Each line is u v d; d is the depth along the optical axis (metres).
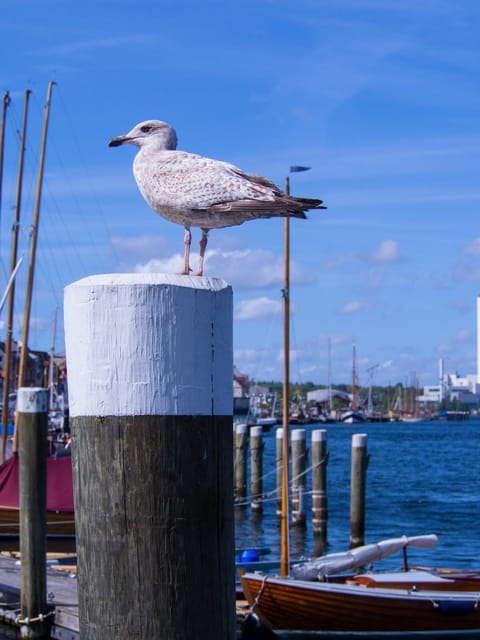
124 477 2.67
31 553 12.68
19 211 30.80
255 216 3.94
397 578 15.60
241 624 14.65
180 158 4.14
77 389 2.74
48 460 21.47
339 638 14.80
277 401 155.88
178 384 2.71
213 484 2.75
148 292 2.70
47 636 12.62
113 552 2.67
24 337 29.14
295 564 17.62
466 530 28.19
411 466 54.81
